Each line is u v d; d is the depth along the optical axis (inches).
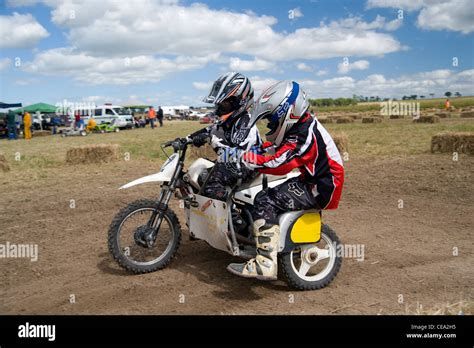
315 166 151.3
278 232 153.0
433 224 235.3
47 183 373.7
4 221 253.8
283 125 149.1
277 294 158.1
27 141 999.6
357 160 433.1
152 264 174.1
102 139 952.9
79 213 267.6
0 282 169.9
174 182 170.1
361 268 179.6
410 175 342.6
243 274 151.1
